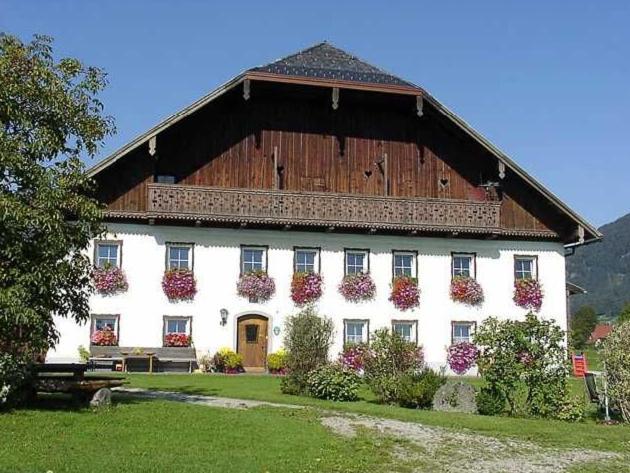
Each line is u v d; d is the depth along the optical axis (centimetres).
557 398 1670
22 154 1359
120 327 2653
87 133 1439
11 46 1384
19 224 1325
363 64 3017
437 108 2877
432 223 2864
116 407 1453
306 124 2933
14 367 1378
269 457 1098
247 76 2705
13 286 1323
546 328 1700
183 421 1334
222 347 2712
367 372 1862
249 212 2736
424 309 2881
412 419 1523
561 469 1150
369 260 2867
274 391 1983
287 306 2775
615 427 1556
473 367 2856
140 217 2684
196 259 2739
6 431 1182
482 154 3034
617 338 1700
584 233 2961
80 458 1034
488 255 2969
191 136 2816
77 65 1453
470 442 1309
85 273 1491
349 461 1110
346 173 2934
